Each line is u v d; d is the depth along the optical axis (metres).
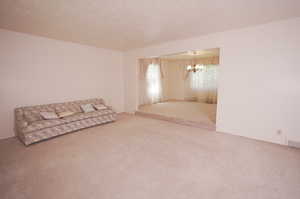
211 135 3.25
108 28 3.04
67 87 4.09
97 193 1.58
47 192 1.59
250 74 2.99
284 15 2.42
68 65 4.07
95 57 4.71
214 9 2.22
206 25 2.88
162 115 4.60
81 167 2.05
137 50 5.04
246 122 3.12
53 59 3.76
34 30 3.11
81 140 2.98
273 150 2.54
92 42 4.14
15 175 1.87
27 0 1.95
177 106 6.28
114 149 2.59
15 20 2.60
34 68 3.46
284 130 2.73
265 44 2.79
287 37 2.58
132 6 2.13
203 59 7.05
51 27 2.96
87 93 4.58
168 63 8.14
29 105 3.42
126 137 3.14
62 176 1.86
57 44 3.82
